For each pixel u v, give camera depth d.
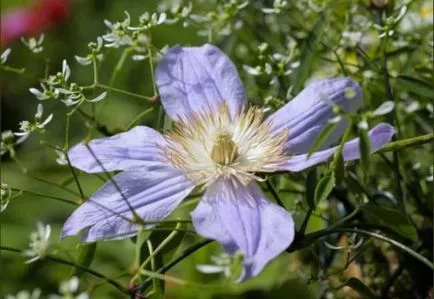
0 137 0.61
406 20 0.62
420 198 0.58
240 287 0.73
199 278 0.76
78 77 1.13
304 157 0.49
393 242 0.49
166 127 0.54
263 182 0.53
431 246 0.57
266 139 0.51
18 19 1.20
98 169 0.50
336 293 0.59
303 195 0.57
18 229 0.95
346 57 0.63
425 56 0.62
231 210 0.47
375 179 0.59
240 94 0.53
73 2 1.21
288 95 0.55
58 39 1.21
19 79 1.17
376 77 0.59
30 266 0.88
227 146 0.50
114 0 1.17
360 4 0.61
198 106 0.53
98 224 0.48
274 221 0.46
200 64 0.54
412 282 0.58
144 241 0.50
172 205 0.49
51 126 1.08
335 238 0.57
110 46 0.53
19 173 1.00
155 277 0.47
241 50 0.67
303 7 0.63
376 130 0.47
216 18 0.60
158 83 0.53
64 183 0.55
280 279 0.70
